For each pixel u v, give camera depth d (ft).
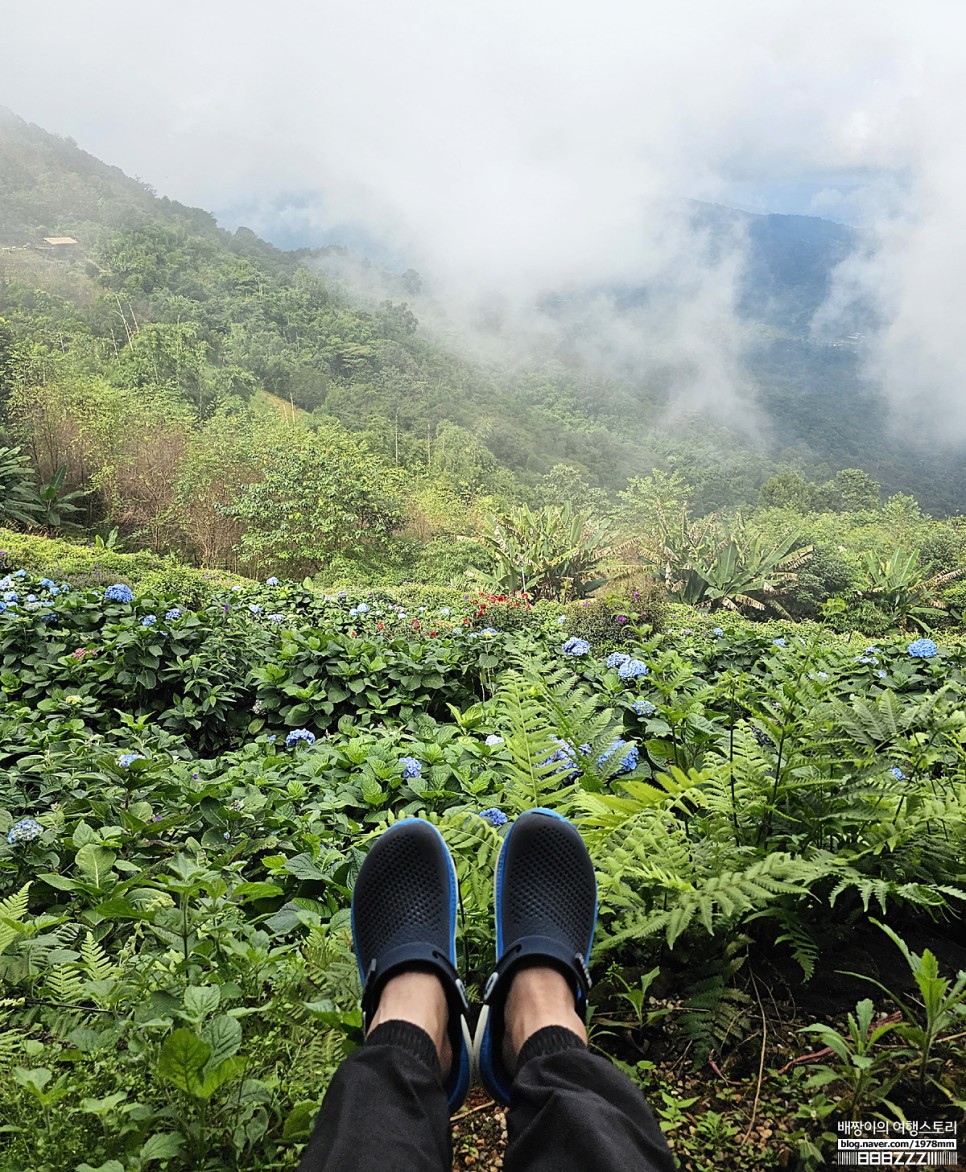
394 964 3.84
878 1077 4.12
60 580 27.07
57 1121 3.41
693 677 14.70
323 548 53.47
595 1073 3.24
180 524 54.60
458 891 5.14
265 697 15.47
